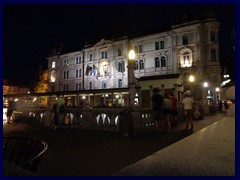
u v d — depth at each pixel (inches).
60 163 218.2
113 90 1398.9
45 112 576.7
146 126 455.2
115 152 262.1
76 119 511.8
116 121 443.5
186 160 165.5
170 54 1779.0
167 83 1460.4
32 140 148.6
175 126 510.3
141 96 1486.2
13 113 695.7
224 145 217.3
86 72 2234.3
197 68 1651.1
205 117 821.9
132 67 417.4
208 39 1676.9
